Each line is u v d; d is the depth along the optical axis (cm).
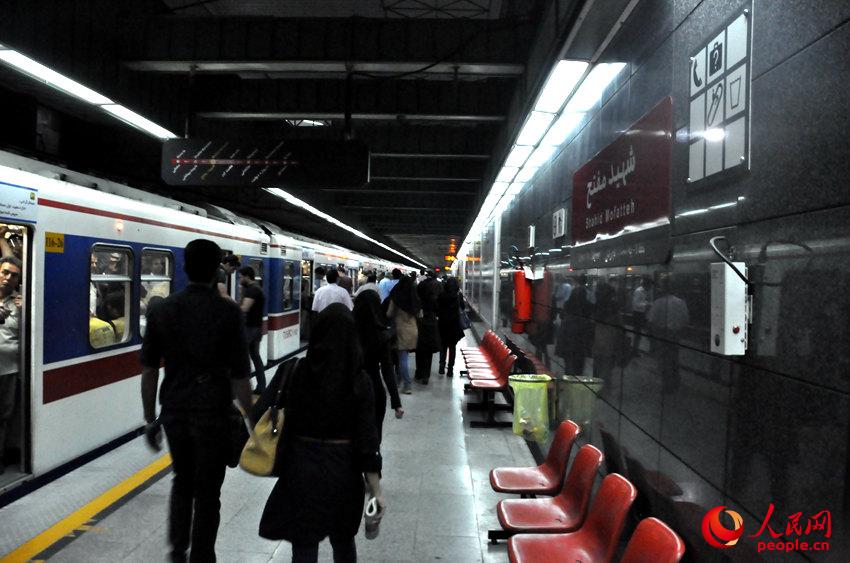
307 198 1342
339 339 257
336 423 253
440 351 1009
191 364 299
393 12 881
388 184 1434
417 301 803
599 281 380
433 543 364
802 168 163
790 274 167
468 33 600
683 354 240
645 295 289
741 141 196
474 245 2155
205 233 778
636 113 311
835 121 149
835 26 150
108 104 611
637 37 308
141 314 612
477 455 545
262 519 253
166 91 719
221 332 301
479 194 1248
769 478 175
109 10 585
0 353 432
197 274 307
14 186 428
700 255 227
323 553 347
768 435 176
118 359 561
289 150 693
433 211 2016
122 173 936
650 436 278
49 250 467
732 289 189
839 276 146
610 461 346
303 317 1417
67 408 486
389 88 767
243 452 255
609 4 297
